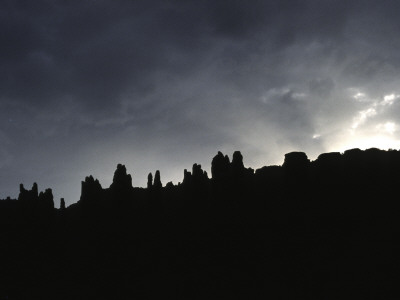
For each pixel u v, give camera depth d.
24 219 83.81
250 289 61.78
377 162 85.31
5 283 71.94
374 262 61.59
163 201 93.00
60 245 81.56
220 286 63.84
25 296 67.94
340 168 85.00
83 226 80.75
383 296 54.34
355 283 58.03
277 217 74.88
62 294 67.31
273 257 67.50
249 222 75.19
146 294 65.12
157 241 76.00
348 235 68.19
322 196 77.12
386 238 65.94
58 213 102.56
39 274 74.62
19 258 77.62
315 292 58.22
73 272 72.50
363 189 77.19
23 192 87.62
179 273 68.75
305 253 66.75
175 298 62.81
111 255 73.94
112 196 82.31
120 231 77.81
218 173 81.50
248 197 80.31
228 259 69.31
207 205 81.94
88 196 82.75
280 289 60.41
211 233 74.62
